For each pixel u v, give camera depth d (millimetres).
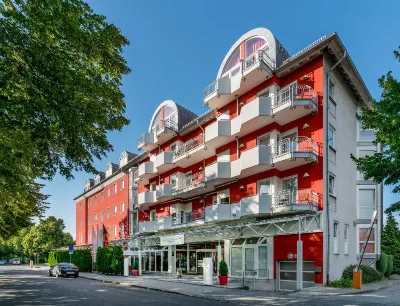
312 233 18453
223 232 23453
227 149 25219
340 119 21703
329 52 19719
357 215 23375
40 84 9414
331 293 14969
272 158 20109
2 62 8633
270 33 22094
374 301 12875
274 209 19406
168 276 27391
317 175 18969
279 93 20250
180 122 31688
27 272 42750
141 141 34781
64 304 13352
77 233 58438
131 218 39844
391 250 30156
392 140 10539
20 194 17312
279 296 14711
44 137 10672
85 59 10609
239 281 22172
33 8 8703
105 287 20953
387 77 11219
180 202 30875
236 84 23094
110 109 12414
